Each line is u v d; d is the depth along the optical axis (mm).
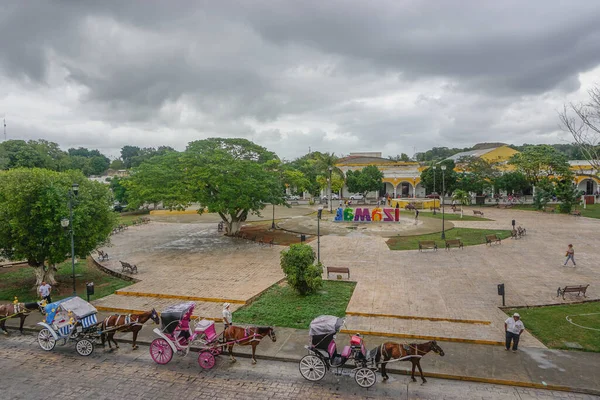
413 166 73562
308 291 17688
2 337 13828
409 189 73062
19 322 14945
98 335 12367
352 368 11078
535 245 27812
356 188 66500
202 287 18781
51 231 18078
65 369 11359
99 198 20328
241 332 11383
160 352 11562
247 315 15070
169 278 20578
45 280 19953
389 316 14719
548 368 10617
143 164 31953
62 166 64438
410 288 18219
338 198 73875
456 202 59469
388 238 31797
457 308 15469
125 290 18484
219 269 22469
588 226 35656
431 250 26906
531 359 11172
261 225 40844
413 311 15156
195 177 28766
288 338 12945
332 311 15430
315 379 10453
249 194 30094
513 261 23297
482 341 12320
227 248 28906
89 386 10383
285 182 39094
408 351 10141
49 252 18453
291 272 17281
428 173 59938
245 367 11297
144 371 11172
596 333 12938
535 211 48375
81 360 11922
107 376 10914
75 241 18781
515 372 10438
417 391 9867
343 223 41000
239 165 30062
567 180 48188
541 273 20531
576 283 18688
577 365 10773
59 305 12695
